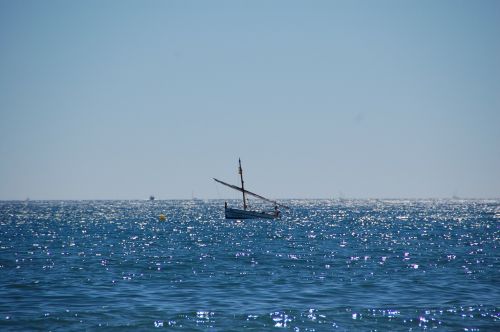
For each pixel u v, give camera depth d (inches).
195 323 5762.8
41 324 5693.9
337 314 6117.1
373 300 6845.5
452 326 5669.3
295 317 5989.2
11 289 7539.4
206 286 7824.8
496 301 6766.7
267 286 7829.7
